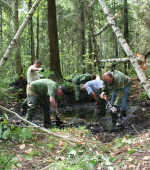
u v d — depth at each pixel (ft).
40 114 22.26
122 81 16.35
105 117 20.33
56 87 14.90
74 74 40.78
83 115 21.71
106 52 79.00
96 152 9.98
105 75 16.03
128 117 18.54
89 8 12.44
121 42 9.03
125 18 42.91
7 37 31.96
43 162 9.30
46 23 58.08
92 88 20.59
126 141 10.96
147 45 32.58
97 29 62.39
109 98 27.25
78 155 10.07
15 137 11.20
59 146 11.18
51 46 34.27
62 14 51.44
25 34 46.96
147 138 10.65
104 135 14.26
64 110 24.67
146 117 17.69
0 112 19.53
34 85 15.20
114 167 8.29
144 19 32.17
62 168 8.46
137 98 25.73
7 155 8.80
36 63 21.66
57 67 34.53
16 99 25.30
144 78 8.57
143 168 7.75
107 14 9.45
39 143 11.44
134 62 8.73
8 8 32.48
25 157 9.64
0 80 15.76
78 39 47.96
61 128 16.24
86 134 14.20
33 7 12.33
